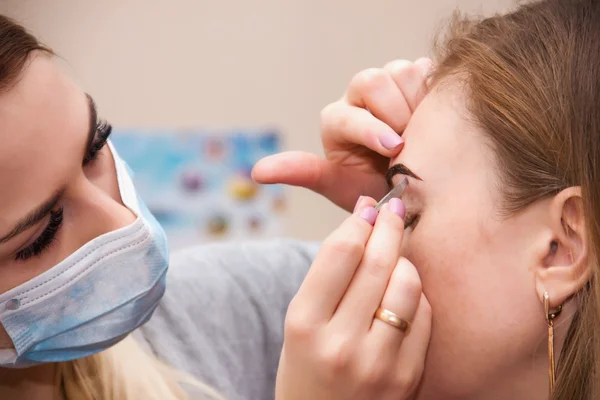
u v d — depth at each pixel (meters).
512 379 0.79
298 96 2.29
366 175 1.07
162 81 2.26
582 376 0.72
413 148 0.82
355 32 2.23
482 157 0.75
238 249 1.29
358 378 0.72
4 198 0.70
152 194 2.31
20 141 0.70
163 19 2.22
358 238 0.73
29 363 0.87
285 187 2.33
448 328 0.80
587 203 0.67
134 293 0.85
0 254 0.75
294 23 2.24
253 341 1.16
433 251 0.79
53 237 0.80
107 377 1.01
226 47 2.25
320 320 0.73
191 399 1.03
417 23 2.21
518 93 0.73
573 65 0.70
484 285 0.76
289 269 1.25
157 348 1.10
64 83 0.77
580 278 0.71
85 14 2.19
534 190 0.72
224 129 2.29
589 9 0.74
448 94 0.80
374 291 0.73
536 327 0.75
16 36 0.73
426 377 0.84
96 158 0.88
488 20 0.84
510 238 0.74
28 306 0.80
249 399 1.12
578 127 0.68
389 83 0.91
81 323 0.83
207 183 2.32
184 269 1.22
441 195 0.78
